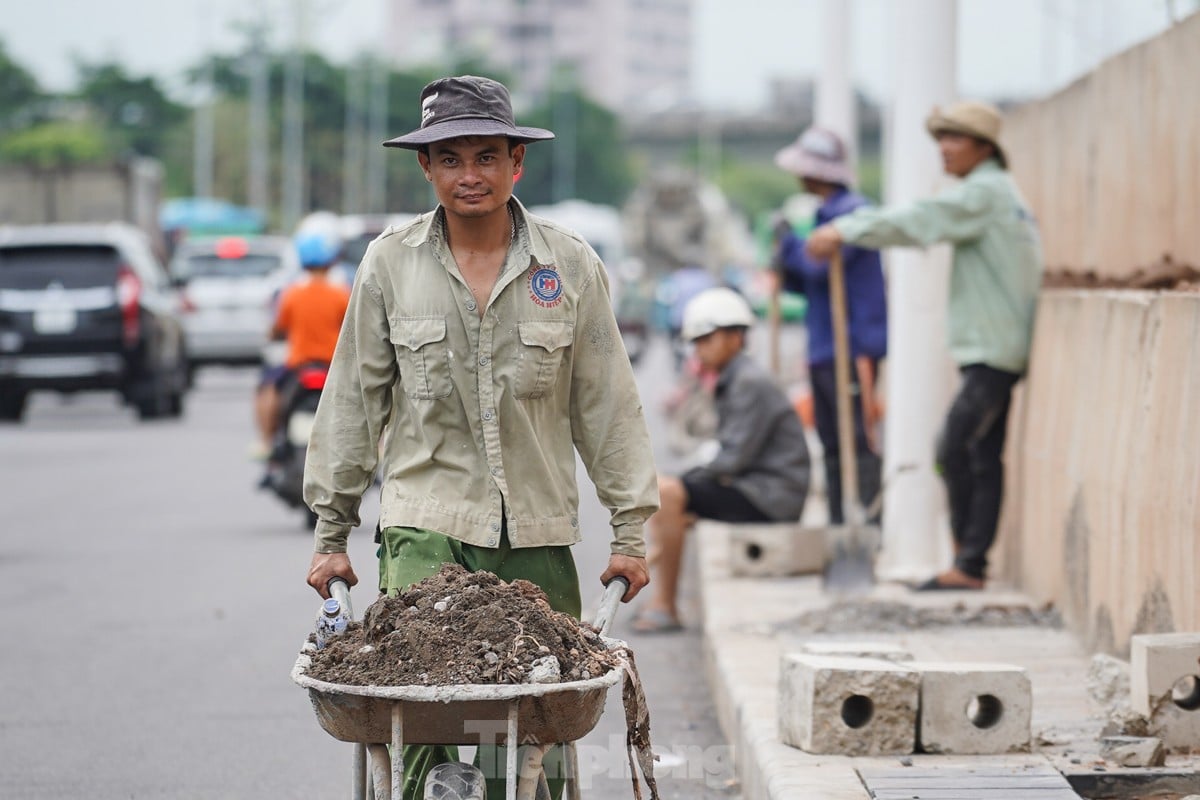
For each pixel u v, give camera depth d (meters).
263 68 131.62
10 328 49.00
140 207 77.50
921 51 21.14
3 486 35.31
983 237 18.72
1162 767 11.77
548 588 10.34
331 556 10.31
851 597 19.17
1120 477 15.30
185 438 46.28
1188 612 13.36
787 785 11.45
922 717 12.28
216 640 19.83
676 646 20.05
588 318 10.23
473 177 9.78
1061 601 17.77
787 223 23.77
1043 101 22.17
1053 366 18.28
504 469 10.09
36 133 153.88
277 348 36.62
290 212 131.62
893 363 21.28
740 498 21.36
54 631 20.38
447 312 9.98
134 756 14.95
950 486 19.44
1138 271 17.06
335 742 15.42
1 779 14.27
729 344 21.34
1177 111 15.82
